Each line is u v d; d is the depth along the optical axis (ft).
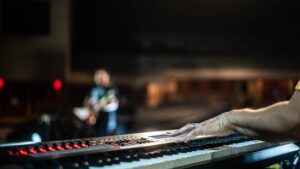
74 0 81.56
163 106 75.92
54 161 4.57
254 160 6.11
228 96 73.26
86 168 4.53
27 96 61.11
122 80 83.51
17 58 68.69
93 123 30.91
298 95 4.87
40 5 69.26
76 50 81.41
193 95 83.92
